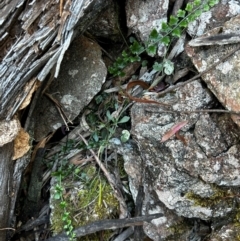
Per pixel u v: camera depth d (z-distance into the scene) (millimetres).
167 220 254
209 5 231
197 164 228
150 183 252
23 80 219
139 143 244
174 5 249
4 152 234
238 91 209
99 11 232
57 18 213
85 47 258
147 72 260
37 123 263
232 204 239
